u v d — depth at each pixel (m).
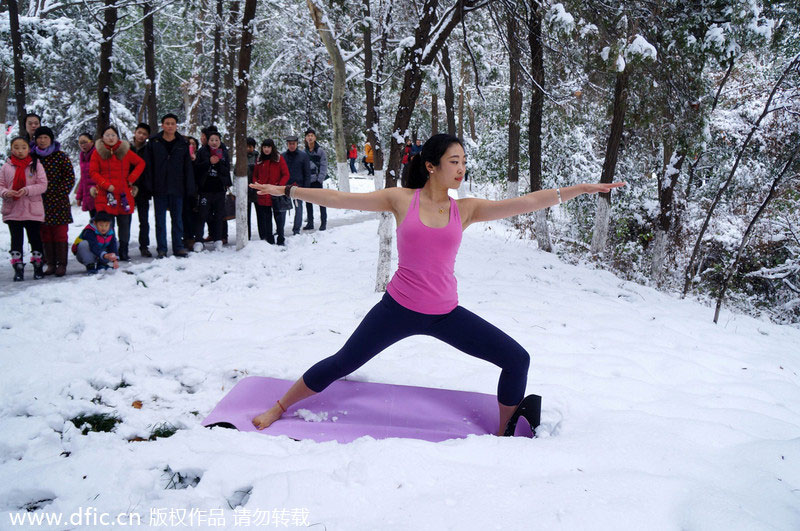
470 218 3.55
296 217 11.91
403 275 3.43
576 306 7.46
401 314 3.46
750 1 9.51
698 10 9.92
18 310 6.18
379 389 4.22
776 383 5.06
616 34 8.81
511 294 7.74
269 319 6.17
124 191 8.33
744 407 4.43
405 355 5.12
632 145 14.88
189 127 23.31
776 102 13.38
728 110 14.81
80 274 8.09
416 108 28.16
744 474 3.08
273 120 23.59
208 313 6.38
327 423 3.72
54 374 4.59
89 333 5.61
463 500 2.60
